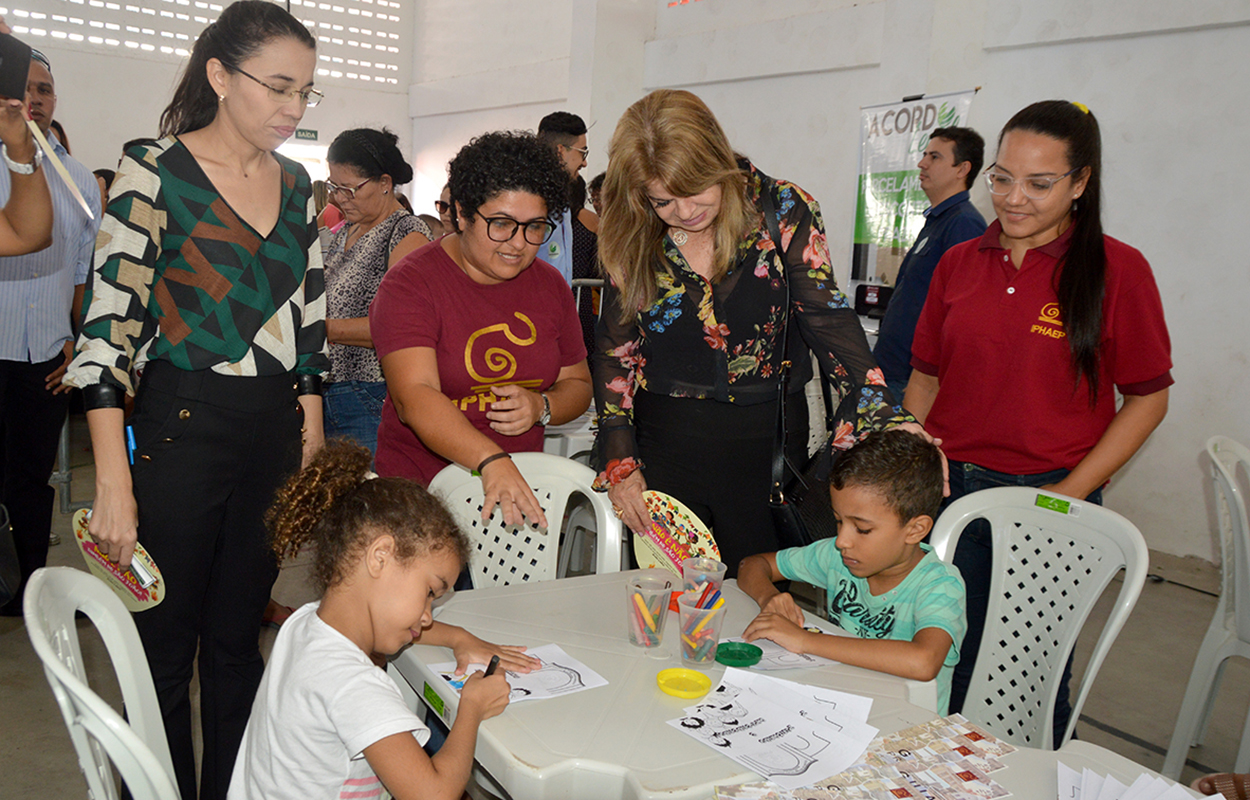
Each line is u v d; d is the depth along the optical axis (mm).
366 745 1111
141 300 1576
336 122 10586
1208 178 4086
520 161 1769
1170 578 4043
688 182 1631
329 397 2881
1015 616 1860
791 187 1867
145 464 1625
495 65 9531
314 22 10242
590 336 4203
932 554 1682
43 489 3049
